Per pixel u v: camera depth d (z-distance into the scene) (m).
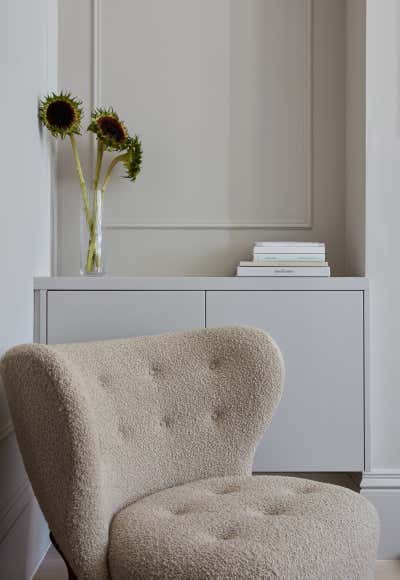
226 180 2.50
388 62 2.23
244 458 1.59
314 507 1.29
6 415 1.65
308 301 2.12
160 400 1.56
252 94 2.50
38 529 2.04
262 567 1.12
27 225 1.96
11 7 1.74
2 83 1.64
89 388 1.44
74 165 2.49
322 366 2.12
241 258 2.50
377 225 2.22
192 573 1.12
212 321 2.11
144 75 2.49
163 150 2.50
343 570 1.20
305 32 2.51
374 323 2.21
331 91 2.51
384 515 2.17
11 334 1.76
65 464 1.20
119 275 2.49
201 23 2.50
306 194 2.51
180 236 2.50
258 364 1.60
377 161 2.23
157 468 1.51
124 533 1.25
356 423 2.13
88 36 2.49
